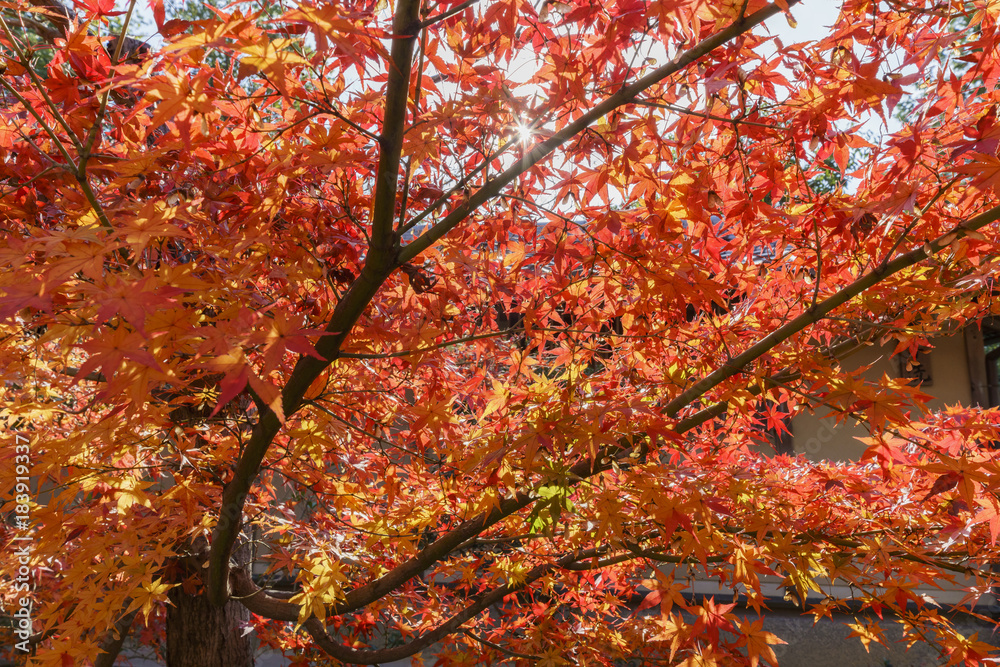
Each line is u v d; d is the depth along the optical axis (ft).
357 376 8.59
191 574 10.67
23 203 5.97
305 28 4.58
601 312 7.79
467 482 8.59
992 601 17.61
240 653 11.63
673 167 6.26
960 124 6.39
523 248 7.55
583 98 5.45
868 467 9.40
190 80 4.49
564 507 6.44
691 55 5.16
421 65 5.30
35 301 3.61
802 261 7.89
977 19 5.58
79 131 5.95
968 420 7.28
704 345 8.26
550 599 11.40
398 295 7.55
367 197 7.46
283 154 5.58
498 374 9.30
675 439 6.59
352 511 10.06
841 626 18.81
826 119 5.84
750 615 19.20
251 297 5.80
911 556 7.45
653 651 10.09
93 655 6.95
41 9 5.43
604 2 5.17
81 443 6.26
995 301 7.16
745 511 7.70
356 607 9.34
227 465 9.47
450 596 12.30
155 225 4.26
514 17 5.36
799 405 7.79
